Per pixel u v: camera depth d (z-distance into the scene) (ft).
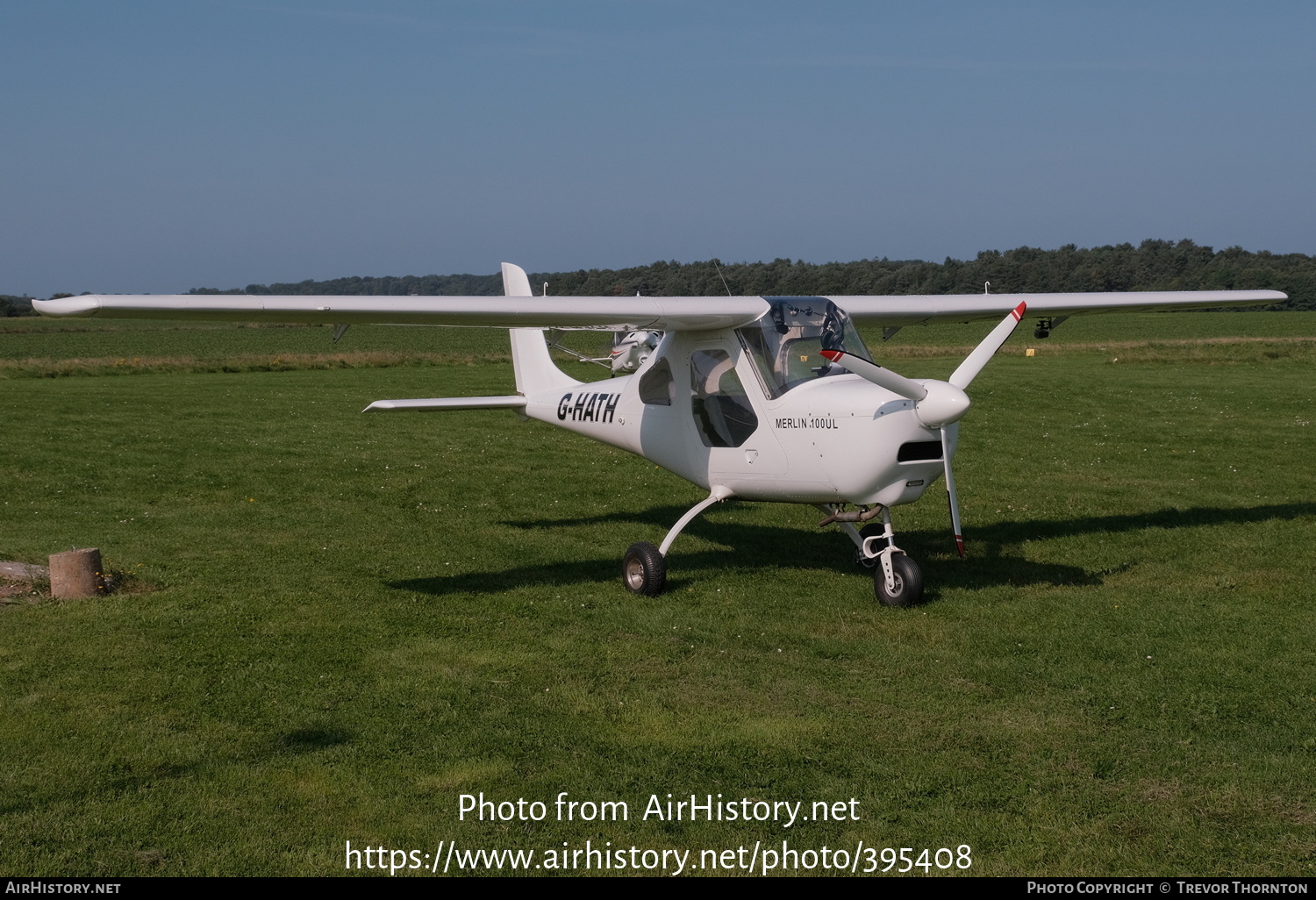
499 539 28.76
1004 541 27.89
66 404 64.69
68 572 21.90
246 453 45.27
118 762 13.84
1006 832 12.00
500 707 15.84
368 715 15.52
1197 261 340.80
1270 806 12.51
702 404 23.79
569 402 29.04
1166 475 38.52
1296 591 22.21
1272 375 80.89
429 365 110.63
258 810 12.57
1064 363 99.14
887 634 19.63
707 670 17.53
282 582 23.79
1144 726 14.93
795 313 22.38
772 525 30.71
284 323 20.22
